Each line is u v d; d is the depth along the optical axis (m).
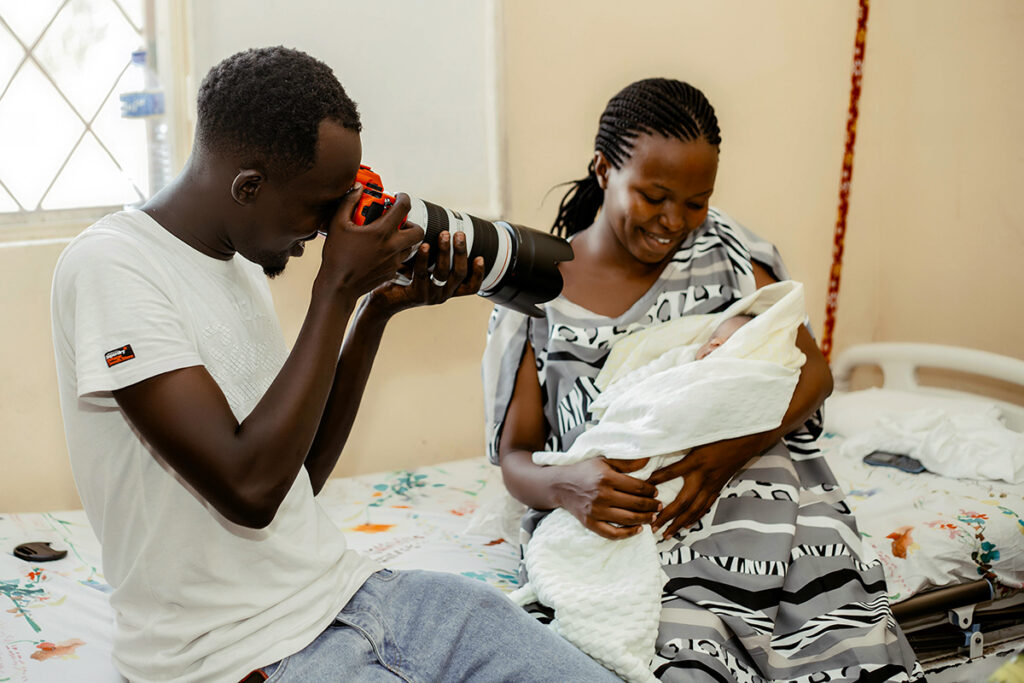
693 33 2.34
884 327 2.70
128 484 0.98
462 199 2.17
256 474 0.90
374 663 1.05
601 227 1.52
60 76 1.91
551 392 1.50
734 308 1.44
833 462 2.04
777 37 2.44
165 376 0.89
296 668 0.99
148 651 1.00
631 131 1.40
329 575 1.09
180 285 0.98
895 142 2.61
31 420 1.89
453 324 2.23
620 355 1.46
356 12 2.01
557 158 2.26
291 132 0.92
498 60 2.11
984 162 2.35
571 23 2.21
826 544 1.39
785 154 2.52
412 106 2.09
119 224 0.98
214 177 0.96
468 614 1.09
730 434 1.34
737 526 1.37
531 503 1.42
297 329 2.06
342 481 2.05
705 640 1.24
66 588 1.50
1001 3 2.27
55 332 0.97
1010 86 2.27
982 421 1.99
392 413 2.21
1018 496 1.78
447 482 2.05
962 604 1.63
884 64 2.59
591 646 1.20
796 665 1.26
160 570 0.98
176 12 1.92
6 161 1.89
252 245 1.01
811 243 2.60
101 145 1.96
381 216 1.00
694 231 1.55
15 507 1.91
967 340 2.45
